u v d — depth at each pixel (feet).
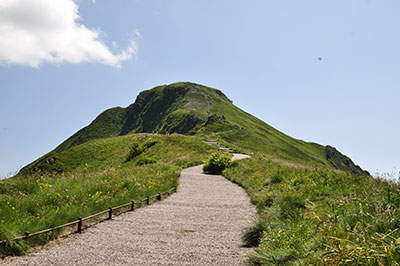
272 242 19.94
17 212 26.45
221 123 404.36
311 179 45.62
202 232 28.45
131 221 32.96
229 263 19.07
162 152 188.75
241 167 94.22
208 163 102.89
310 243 17.76
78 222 27.17
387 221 18.97
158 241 24.64
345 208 25.00
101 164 217.15
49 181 44.93
